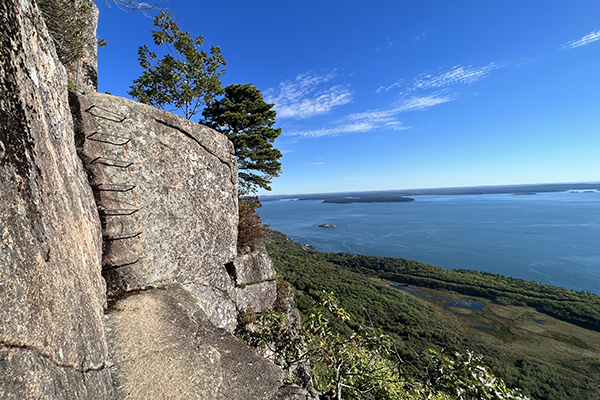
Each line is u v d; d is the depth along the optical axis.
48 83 1.80
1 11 1.07
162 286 3.71
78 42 5.23
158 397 1.88
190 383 2.07
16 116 1.10
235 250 5.45
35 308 1.03
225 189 5.13
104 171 3.28
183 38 8.36
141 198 3.64
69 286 1.43
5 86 1.04
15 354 0.85
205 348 2.57
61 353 1.16
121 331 2.44
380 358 4.76
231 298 5.15
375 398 4.19
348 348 4.20
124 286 3.31
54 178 1.50
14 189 1.03
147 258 3.63
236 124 11.96
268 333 4.60
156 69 8.98
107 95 3.48
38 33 1.67
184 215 4.25
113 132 3.42
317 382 5.59
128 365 2.08
